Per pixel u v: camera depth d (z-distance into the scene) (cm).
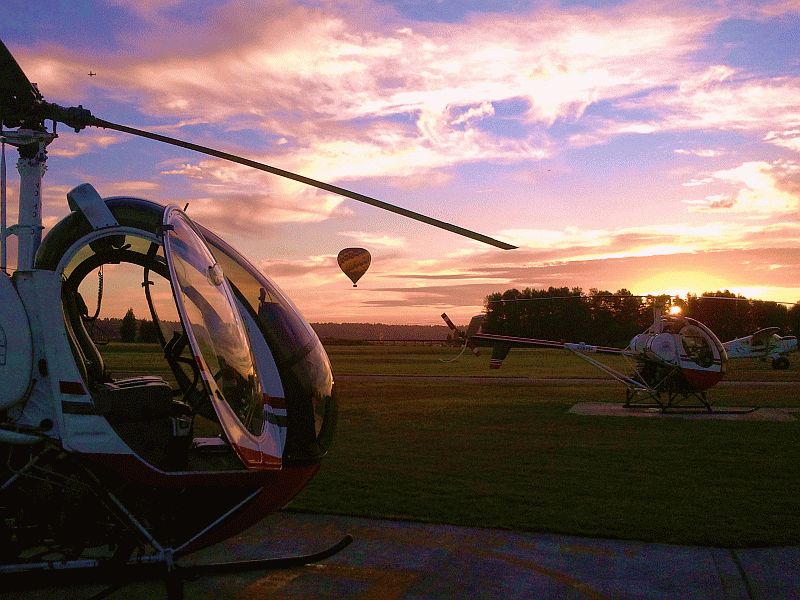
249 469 387
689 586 466
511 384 2381
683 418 1395
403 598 448
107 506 388
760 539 562
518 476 815
